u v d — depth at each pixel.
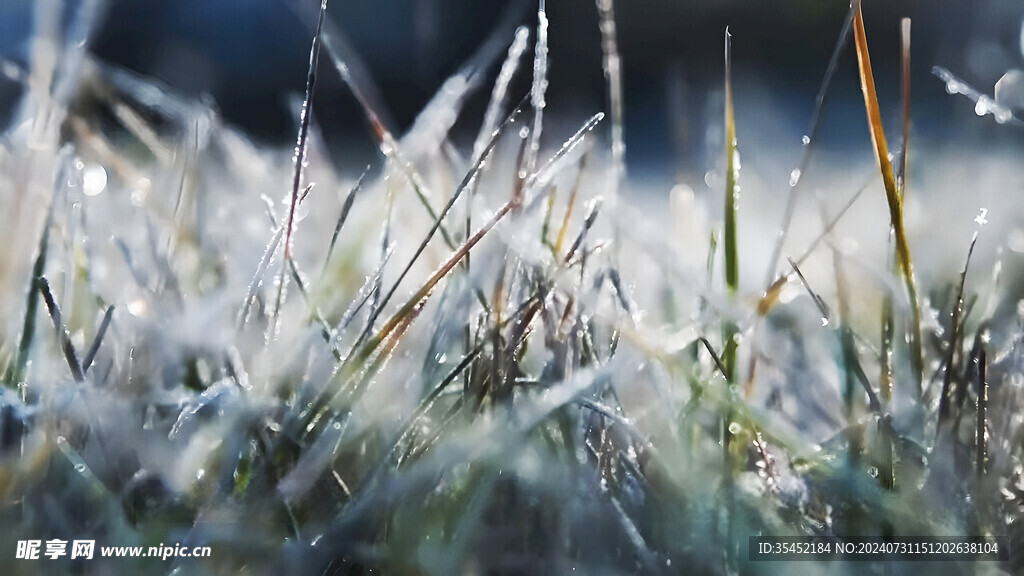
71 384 0.31
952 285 0.36
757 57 1.63
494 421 0.31
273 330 0.32
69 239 0.36
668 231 0.42
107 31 1.65
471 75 0.39
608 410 0.30
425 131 0.39
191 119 0.43
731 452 0.31
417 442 0.31
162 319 0.33
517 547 0.30
